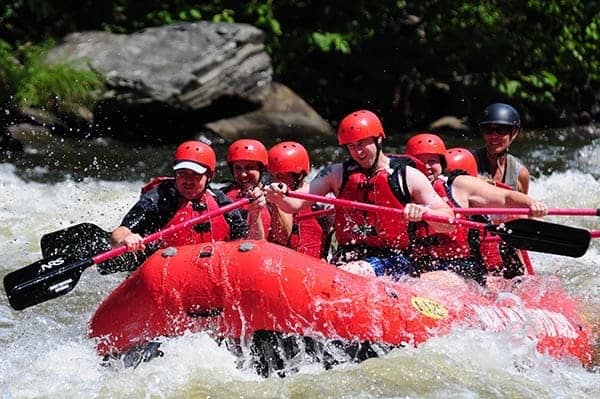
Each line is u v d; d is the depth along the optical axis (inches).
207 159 674.2
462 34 1786.4
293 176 749.9
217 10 1728.6
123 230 655.8
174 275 587.2
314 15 1793.8
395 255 673.6
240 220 695.1
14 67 1446.9
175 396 567.8
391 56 1776.6
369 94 1744.6
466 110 1742.1
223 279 580.4
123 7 1717.5
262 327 578.9
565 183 1248.2
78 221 1043.9
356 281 598.9
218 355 587.8
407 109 1738.4
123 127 1449.3
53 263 629.9
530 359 617.6
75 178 1220.5
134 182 1226.6
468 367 590.9
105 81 1438.2
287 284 577.3
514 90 1750.7
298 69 1722.4
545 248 663.1
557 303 689.6
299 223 730.2
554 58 1844.2
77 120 1418.6
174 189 681.0
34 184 1178.6
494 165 823.1
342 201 658.8
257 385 578.2
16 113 1382.9
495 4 1834.4
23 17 1656.0
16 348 668.7
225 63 1510.8
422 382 573.6
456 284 656.4
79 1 1691.7
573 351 646.5
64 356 622.8
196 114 1485.0
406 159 687.1
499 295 657.6
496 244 727.1
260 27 1715.1
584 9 1876.2
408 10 1795.0
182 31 1531.7
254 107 1553.9
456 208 677.3
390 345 590.9
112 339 606.2
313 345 582.2
